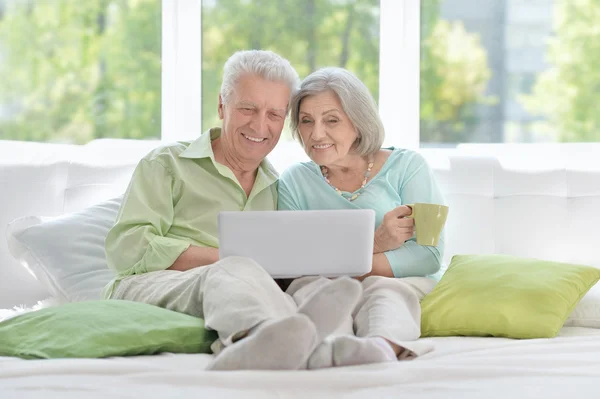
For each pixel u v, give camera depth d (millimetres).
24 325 1909
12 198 2830
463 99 3488
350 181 2678
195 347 1904
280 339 1570
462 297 2205
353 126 2586
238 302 1791
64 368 1558
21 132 3443
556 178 2924
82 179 2936
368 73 3492
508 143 3473
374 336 1858
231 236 1983
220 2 3490
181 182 2570
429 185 2645
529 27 3467
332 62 3494
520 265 2318
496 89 3477
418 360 1730
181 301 2092
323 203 2637
